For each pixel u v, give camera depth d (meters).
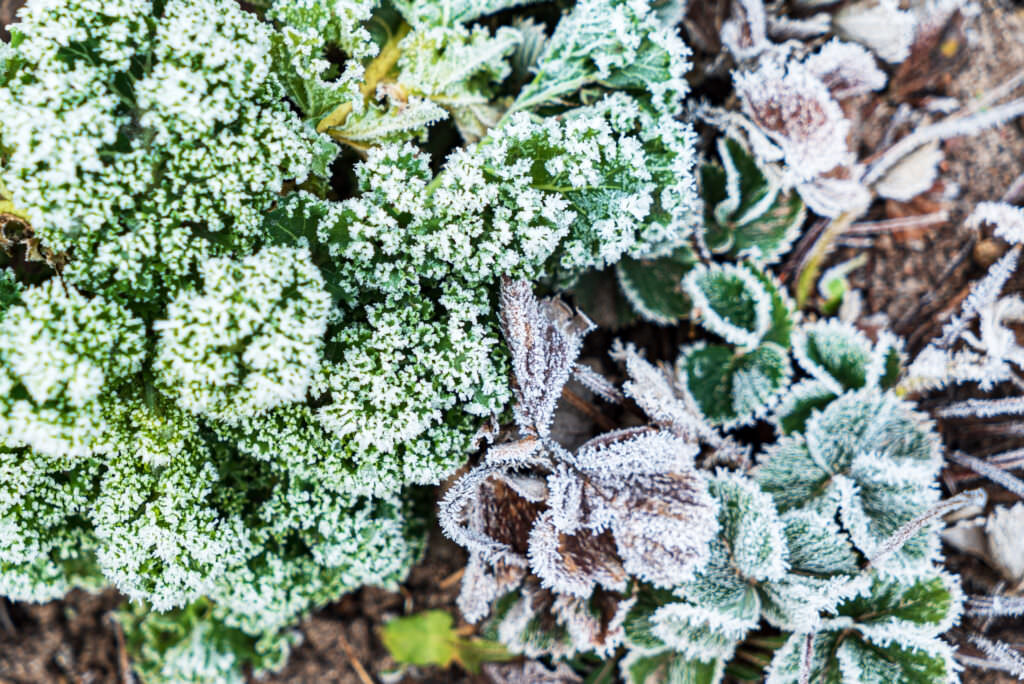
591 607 0.51
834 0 0.53
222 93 0.43
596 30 0.48
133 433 0.45
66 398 0.43
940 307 0.53
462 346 0.46
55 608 0.55
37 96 0.42
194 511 0.46
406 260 0.46
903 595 0.49
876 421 0.50
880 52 0.53
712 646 0.50
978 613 0.51
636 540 0.49
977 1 0.54
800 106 0.50
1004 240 0.52
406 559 0.53
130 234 0.43
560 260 0.48
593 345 0.53
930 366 0.51
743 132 0.52
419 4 0.49
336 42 0.47
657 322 0.53
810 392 0.51
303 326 0.43
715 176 0.53
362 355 0.45
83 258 0.44
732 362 0.52
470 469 0.49
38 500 0.46
